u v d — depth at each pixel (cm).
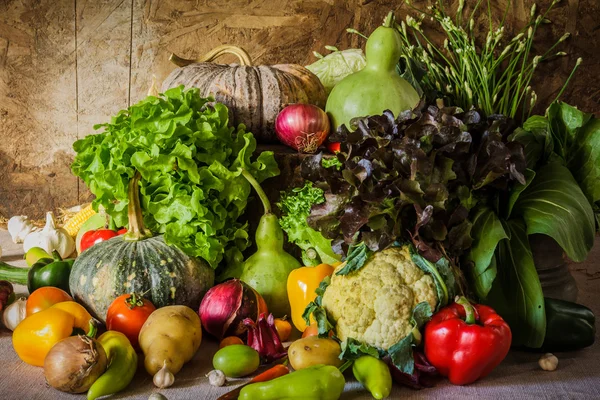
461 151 100
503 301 105
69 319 102
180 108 114
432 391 96
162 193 116
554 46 145
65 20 158
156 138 112
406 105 122
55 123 162
